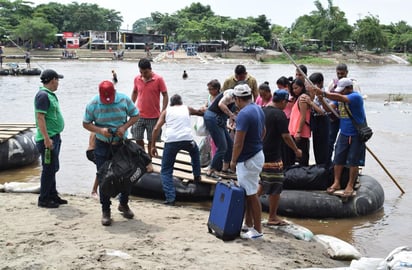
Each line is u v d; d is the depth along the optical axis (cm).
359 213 827
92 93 2944
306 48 10631
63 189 949
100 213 704
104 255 540
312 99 851
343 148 823
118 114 644
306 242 664
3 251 547
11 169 1116
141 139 943
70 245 569
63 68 6031
